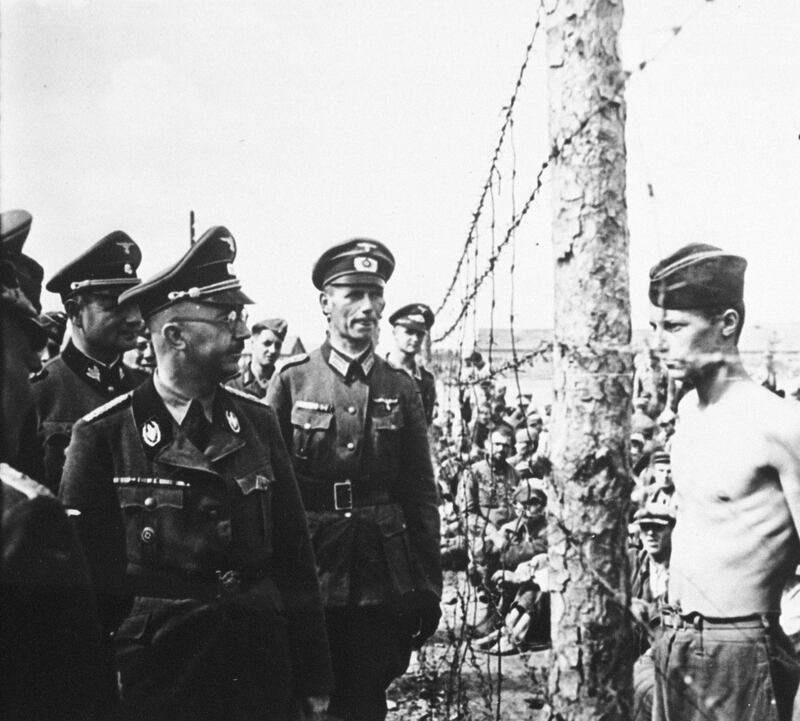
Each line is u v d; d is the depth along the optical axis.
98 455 2.75
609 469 2.14
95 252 3.61
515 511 4.73
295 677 2.91
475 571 3.39
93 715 1.96
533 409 6.50
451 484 4.84
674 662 2.60
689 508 2.63
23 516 1.89
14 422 1.95
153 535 2.71
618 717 2.13
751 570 2.48
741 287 2.59
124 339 3.63
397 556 3.70
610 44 2.17
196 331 2.80
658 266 2.63
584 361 2.16
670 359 2.62
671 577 2.65
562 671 2.17
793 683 2.49
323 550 3.63
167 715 2.65
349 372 3.79
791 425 2.44
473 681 4.04
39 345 2.04
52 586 1.91
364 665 3.62
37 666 1.91
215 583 2.72
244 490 2.79
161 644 2.67
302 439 3.71
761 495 2.48
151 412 2.80
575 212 2.17
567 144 2.18
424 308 5.18
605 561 2.14
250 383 5.23
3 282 1.94
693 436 2.63
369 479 3.72
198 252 2.83
